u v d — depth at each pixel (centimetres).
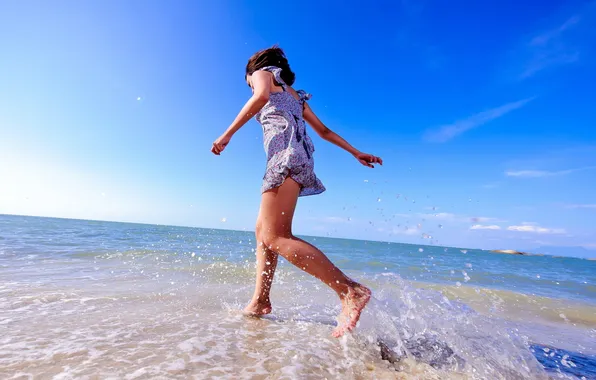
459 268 798
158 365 103
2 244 535
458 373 126
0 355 103
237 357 116
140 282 270
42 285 229
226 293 246
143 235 1169
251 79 191
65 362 101
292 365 113
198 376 98
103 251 509
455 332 171
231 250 686
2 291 200
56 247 538
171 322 153
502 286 514
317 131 210
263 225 158
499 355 148
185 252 567
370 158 205
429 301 225
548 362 156
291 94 188
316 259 149
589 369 150
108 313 163
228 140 161
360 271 559
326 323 178
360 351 135
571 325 260
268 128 173
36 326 135
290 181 160
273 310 204
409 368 126
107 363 102
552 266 1502
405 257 1125
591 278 812
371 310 163
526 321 259
